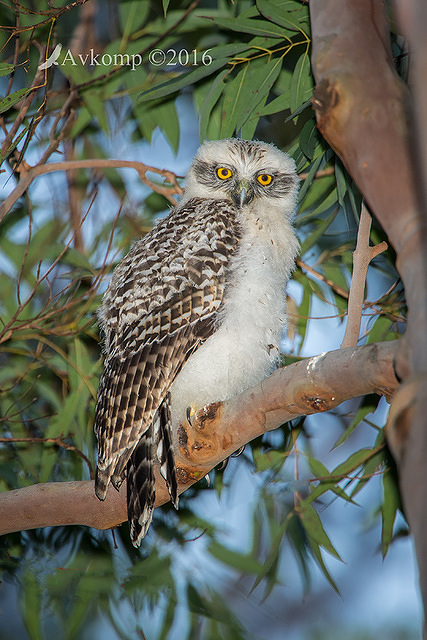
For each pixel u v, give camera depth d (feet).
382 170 12.28
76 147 38.58
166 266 25.20
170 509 32.89
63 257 32.19
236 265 24.93
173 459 21.95
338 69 13.29
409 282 10.98
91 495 22.52
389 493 29.58
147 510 21.31
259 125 38.86
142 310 24.62
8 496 22.88
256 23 26.91
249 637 32.04
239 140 31.32
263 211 27.55
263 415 19.31
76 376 31.60
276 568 32.14
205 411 20.24
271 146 31.14
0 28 27.14
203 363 23.95
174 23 31.86
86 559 31.81
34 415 34.12
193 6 29.43
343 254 33.78
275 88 31.40
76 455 32.45
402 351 11.16
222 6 31.76
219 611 30.89
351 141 12.89
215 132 32.65
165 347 23.86
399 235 11.64
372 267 33.35
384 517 29.55
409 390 10.17
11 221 36.78
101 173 38.17
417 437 9.72
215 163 30.01
